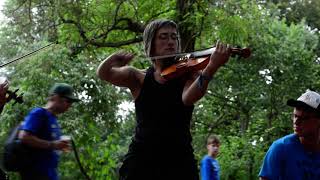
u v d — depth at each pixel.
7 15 13.22
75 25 13.67
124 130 16.53
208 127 21.81
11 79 12.27
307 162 4.13
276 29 19.20
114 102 13.35
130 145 3.56
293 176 4.12
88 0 13.44
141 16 14.06
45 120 5.47
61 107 5.73
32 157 5.36
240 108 20.42
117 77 3.54
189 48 13.37
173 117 3.43
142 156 3.46
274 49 18.44
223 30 13.59
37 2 13.16
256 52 18.20
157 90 3.46
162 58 3.52
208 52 3.45
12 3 13.20
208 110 21.73
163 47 3.51
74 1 13.12
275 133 19.20
